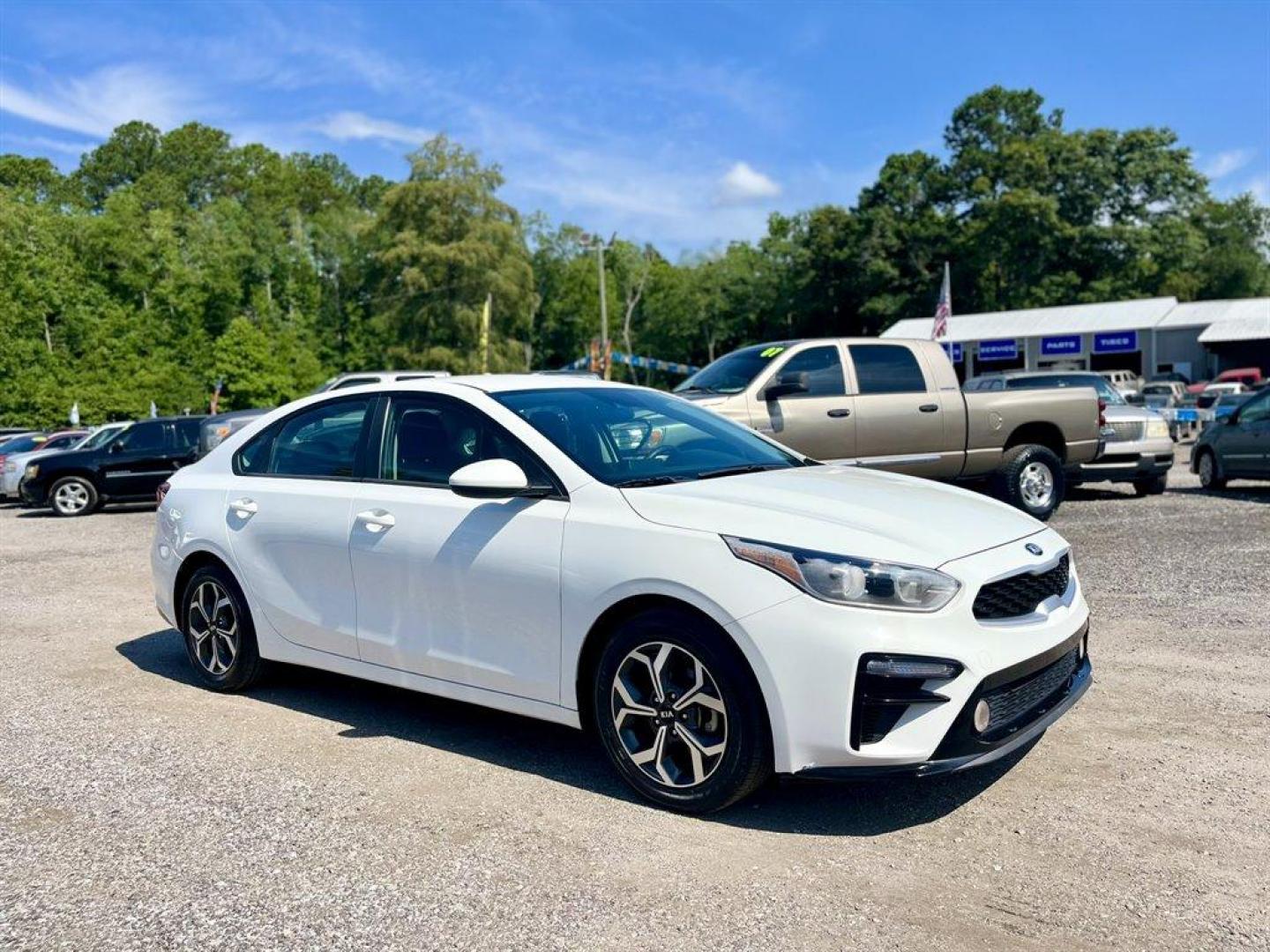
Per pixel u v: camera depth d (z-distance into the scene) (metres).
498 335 59.59
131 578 9.89
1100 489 15.09
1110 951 2.82
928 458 10.59
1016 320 54.03
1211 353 48.16
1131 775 4.08
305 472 5.17
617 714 3.87
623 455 4.41
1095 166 65.88
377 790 4.07
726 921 2.99
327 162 109.06
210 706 5.30
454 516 4.37
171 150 98.94
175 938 2.97
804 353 10.29
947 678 3.37
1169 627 6.39
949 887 3.20
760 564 3.54
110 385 55.84
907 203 74.06
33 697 5.53
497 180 58.56
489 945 2.89
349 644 4.80
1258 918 2.99
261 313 66.50
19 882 3.34
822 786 4.04
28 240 56.97
